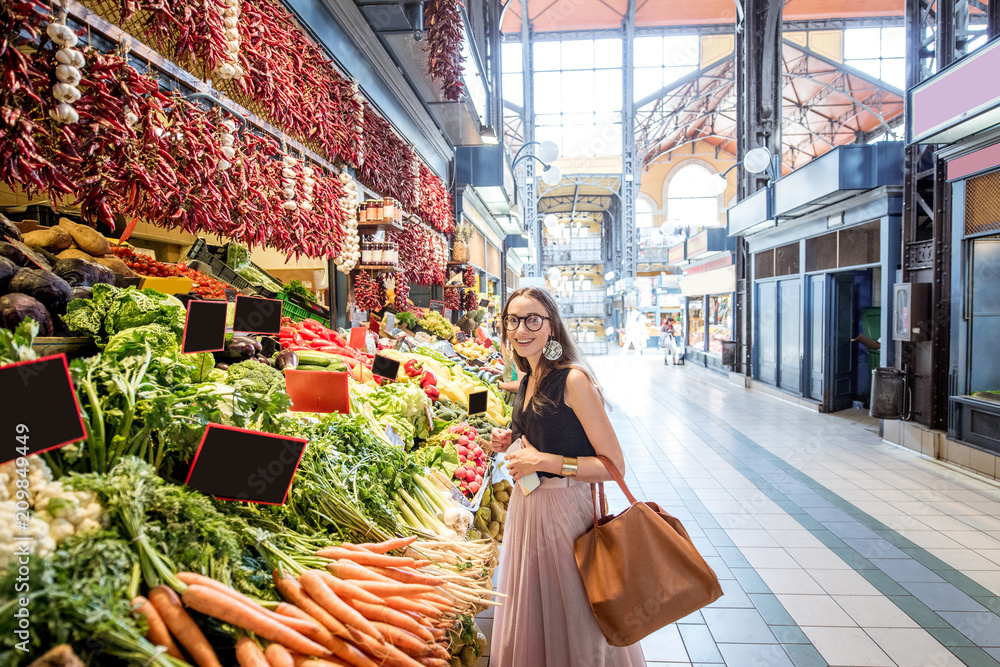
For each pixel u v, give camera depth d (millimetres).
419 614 1370
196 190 2227
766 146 12180
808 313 9984
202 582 1087
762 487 5297
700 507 4781
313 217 3273
